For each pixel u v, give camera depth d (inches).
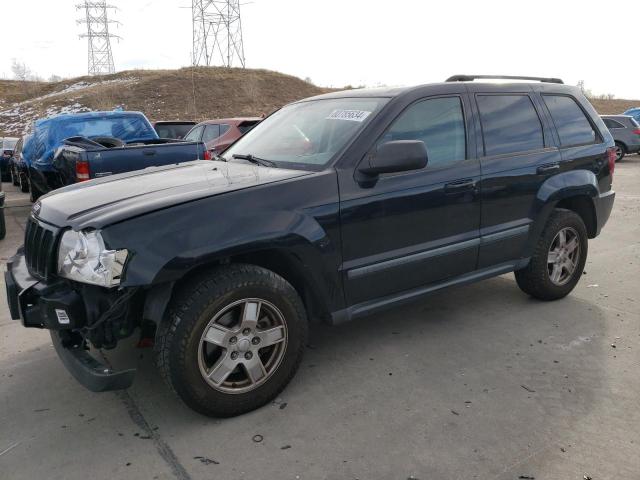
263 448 106.9
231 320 116.7
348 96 156.9
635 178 556.1
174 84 2036.2
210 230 109.7
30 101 2070.6
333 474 98.5
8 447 109.0
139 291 111.8
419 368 138.9
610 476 96.8
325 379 134.1
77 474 100.3
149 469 101.3
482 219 155.1
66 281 111.5
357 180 130.2
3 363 146.5
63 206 119.6
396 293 143.5
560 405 120.2
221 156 167.5
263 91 2101.4
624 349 148.4
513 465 100.0
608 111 1862.7
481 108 158.2
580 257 185.9
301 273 124.4
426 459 102.2
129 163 281.7
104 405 124.0
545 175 168.7
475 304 184.1
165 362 109.7
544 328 163.2
